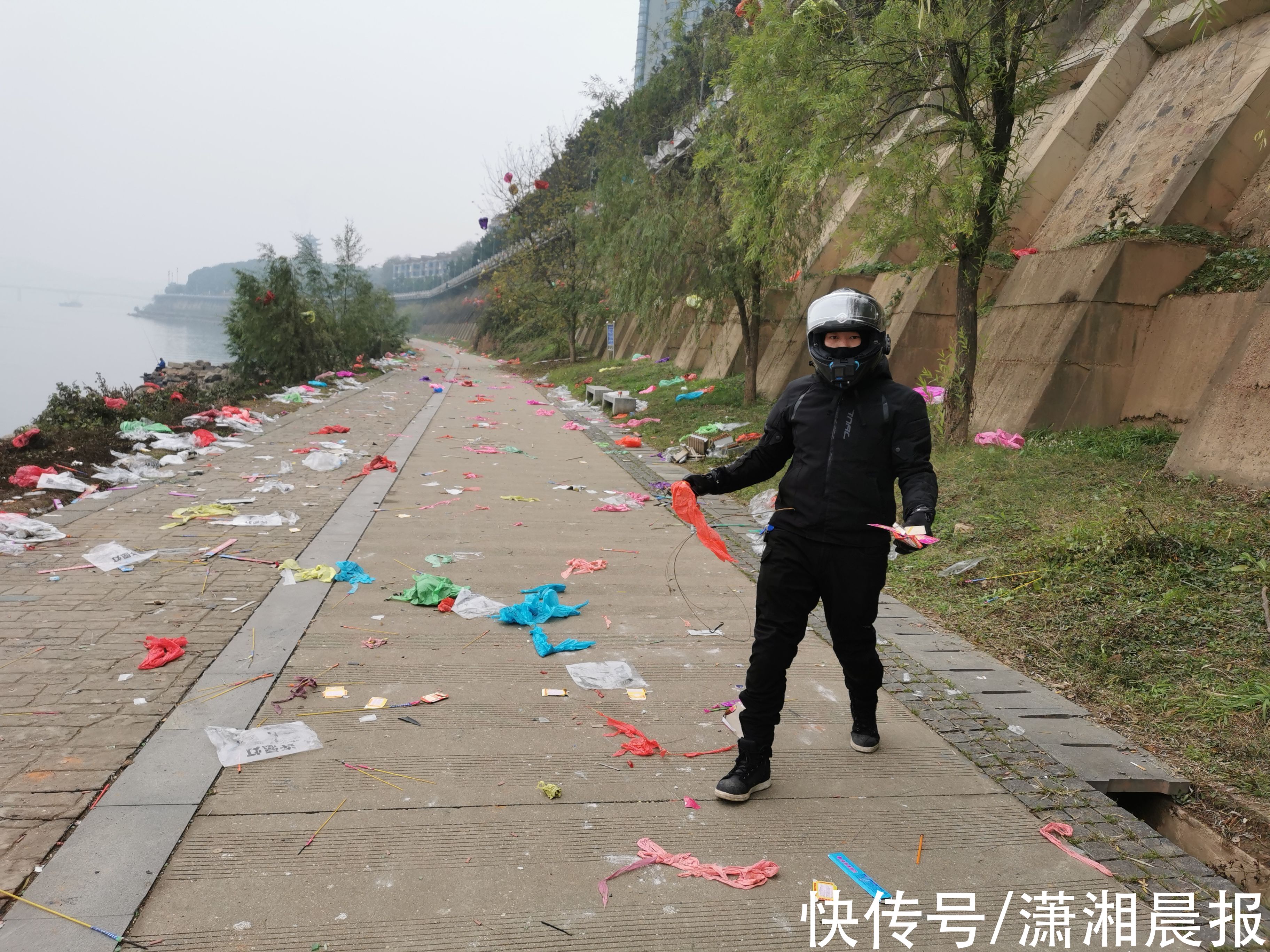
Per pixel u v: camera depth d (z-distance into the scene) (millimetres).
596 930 2279
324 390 19828
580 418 16328
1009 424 9820
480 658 4188
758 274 13766
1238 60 11023
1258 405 6555
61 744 3092
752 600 5461
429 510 7590
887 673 4230
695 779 3123
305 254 27703
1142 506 5906
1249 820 2982
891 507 2908
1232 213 10250
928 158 8438
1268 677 3812
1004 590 5262
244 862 2475
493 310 51094
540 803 2896
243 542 6102
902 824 2883
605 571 5949
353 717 3463
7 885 2297
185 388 15945
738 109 10180
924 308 12703
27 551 5609
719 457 10781
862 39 8305
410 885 2416
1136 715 3779
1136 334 9617
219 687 3668
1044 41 8523
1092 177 12484
